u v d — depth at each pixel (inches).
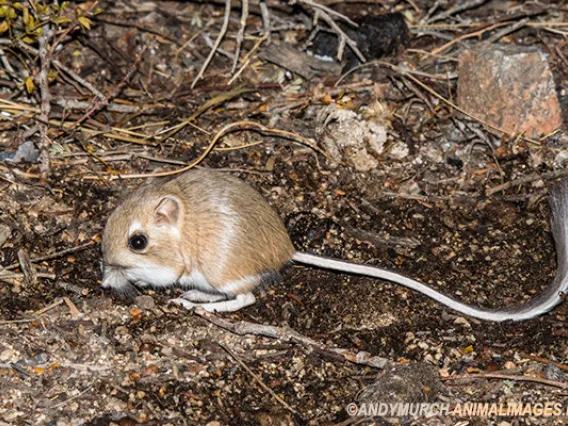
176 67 411.8
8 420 248.7
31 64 388.5
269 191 347.3
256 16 453.4
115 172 347.6
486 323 298.4
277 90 399.5
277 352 280.7
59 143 358.0
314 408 264.5
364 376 275.3
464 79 392.2
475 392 273.7
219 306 293.9
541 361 284.0
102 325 283.0
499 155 375.9
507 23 451.5
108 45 417.4
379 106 381.7
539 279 318.7
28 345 271.7
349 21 407.5
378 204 349.7
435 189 359.3
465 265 323.6
